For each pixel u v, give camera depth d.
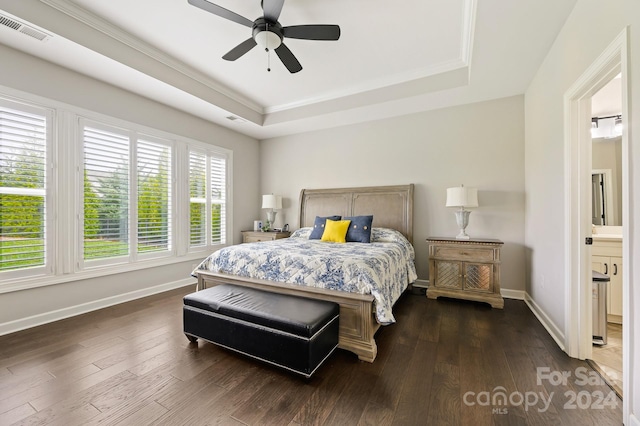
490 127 3.69
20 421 1.44
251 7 2.39
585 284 2.05
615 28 1.52
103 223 3.18
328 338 1.95
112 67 2.82
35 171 2.66
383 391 1.69
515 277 3.55
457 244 3.43
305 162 5.07
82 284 3.00
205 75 3.57
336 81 3.74
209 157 4.50
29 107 2.61
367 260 2.33
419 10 2.39
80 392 1.67
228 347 2.05
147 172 3.64
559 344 2.29
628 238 1.39
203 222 4.43
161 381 1.79
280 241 3.75
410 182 4.18
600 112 3.27
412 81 3.55
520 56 2.65
